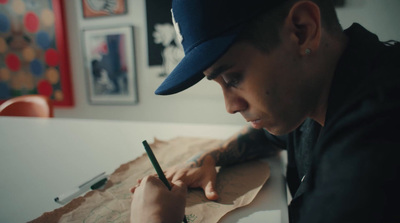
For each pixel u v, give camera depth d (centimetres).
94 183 56
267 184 54
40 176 60
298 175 63
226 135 90
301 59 36
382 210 25
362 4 137
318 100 41
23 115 131
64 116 223
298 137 60
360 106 29
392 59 32
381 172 25
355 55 36
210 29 34
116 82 202
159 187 41
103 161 69
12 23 212
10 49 216
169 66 186
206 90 184
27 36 212
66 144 83
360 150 27
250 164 64
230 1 33
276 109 39
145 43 189
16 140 87
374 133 27
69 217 42
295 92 38
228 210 44
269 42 34
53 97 219
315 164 33
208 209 44
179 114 193
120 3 187
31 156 73
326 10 38
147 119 202
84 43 202
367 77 32
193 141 82
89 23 199
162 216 36
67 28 205
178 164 60
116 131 97
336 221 26
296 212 35
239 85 38
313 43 36
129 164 64
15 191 54
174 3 39
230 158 62
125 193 50
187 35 37
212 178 53
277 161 66
